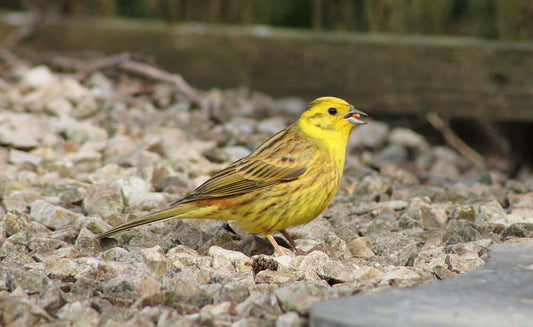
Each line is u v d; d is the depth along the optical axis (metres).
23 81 16.62
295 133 8.67
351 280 7.06
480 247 8.07
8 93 15.67
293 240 8.74
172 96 16.78
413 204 10.16
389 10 18.42
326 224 9.25
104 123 14.30
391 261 8.04
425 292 5.98
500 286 6.14
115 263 7.22
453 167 14.66
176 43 18.53
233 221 9.18
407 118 18.81
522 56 17.03
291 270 7.35
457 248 8.08
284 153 8.30
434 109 17.59
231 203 8.27
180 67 18.58
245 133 14.54
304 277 7.18
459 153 17.77
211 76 18.50
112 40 18.83
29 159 11.83
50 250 7.96
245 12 19.05
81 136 13.38
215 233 9.01
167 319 5.93
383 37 17.84
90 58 18.78
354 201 10.64
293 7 20.61
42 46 19.09
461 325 5.18
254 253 8.55
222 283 6.95
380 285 6.65
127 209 9.80
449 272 7.08
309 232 9.05
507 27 17.64
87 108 15.05
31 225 8.74
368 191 11.10
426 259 7.88
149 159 11.79
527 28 17.50
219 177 8.31
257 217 8.30
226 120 15.48
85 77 17.23
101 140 13.28
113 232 8.01
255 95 18.14
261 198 8.23
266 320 5.82
